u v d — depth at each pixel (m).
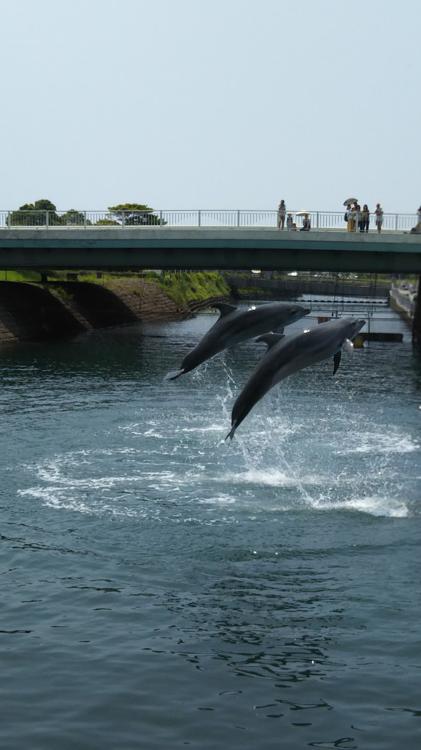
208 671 14.16
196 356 16.52
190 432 33.47
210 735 12.28
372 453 30.20
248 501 24.14
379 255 60.97
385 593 17.52
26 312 77.88
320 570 18.83
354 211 60.19
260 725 12.55
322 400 42.16
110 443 31.25
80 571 18.59
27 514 22.67
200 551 19.98
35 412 37.31
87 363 57.31
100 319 92.19
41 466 27.78
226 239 61.12
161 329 92.38
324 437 32.88
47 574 18.38
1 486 25.39
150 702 13.14
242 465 28.17
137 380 48.94
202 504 23.73
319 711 12.95
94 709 12.91
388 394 44.44
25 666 14.21
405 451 30.61
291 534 21.30
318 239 59.94
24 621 15.98
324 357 17.16
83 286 98.00
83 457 29.06
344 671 14.19
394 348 71.31
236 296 160.00
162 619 16.19
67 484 25.69
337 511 23.25
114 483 25.84
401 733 12.36
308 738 12.23
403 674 14.08
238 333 16.66
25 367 54.19
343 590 17.66
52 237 63.19
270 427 34.78
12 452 29.66
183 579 18.22
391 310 125.94
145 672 14.08
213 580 18.20
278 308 16.89
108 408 38.66
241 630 15.75
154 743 12.06
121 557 19.52
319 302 138.62
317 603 17.00
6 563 19.00
